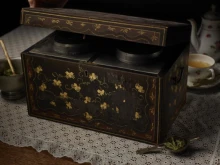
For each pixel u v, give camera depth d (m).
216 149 1.16
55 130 1.25
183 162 1.12
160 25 1.06
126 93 1.14
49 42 1.26
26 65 1.22
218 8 1.60
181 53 1.20
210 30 1.48
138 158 1.13
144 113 1.15
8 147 1.20
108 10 1.76
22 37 1.74
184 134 1.22
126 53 1.13
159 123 1.14
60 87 1.22
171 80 1.15
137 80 1.10
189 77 1.39
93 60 1.16
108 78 1.14
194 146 1.17
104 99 1.18
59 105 1.25
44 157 1.16
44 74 1.21
